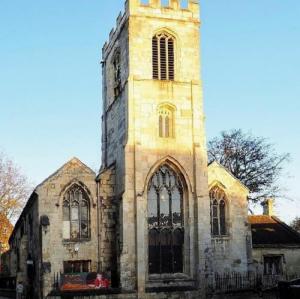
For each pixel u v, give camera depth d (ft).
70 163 172.96
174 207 172.86
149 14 179.22
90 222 171.94
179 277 168.25
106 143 200.75
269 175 267.80
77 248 168.66
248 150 270.46
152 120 173.68
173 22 181.47
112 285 169.68
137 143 170.30
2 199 269.03
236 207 184.44
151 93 175.11
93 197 173.58
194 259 169.99
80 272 165.89
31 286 182.60
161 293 163.84
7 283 214.07
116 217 174.50
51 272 163.94
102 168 199.62
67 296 158.40
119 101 183.11
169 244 170.50
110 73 198.90
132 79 174.09
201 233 170.50
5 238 272.51
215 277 173.88
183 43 181.57
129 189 167.32
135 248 164.86
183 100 177.99
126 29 179.63
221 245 180.14
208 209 172.86
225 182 184.85
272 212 227.40
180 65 179.83
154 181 172.45
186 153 175.01
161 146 172.96
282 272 190.70
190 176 173.99
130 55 175.42
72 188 172.45
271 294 169.89
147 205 169.99
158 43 179.83
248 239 183.01
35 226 176.35
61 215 168.66
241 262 180.75
